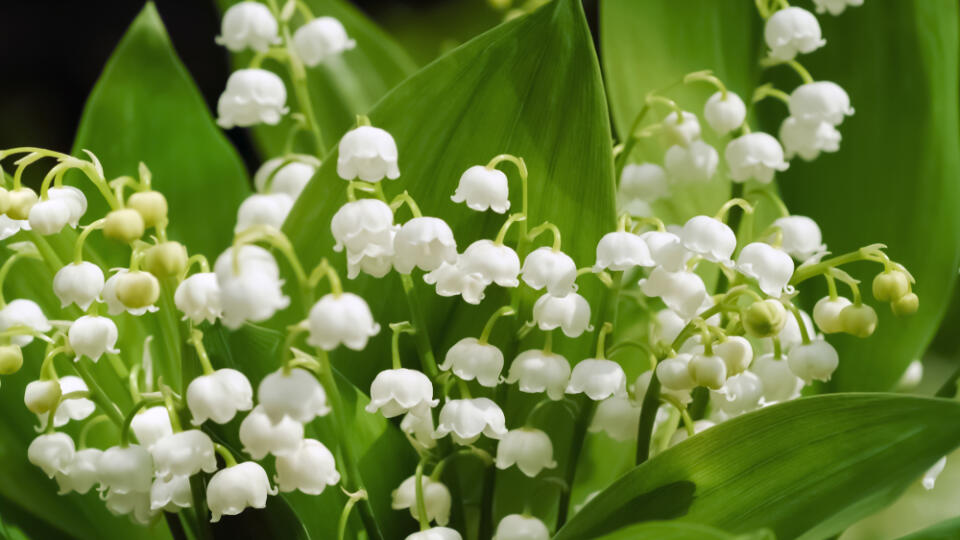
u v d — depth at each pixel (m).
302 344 0.43
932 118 0.47
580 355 0.43
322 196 0.43
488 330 0.41
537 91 0.42
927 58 0.47
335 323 0.38
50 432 0.41
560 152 0.42
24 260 0.44
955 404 0.39
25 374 0.44
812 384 0.46
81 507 0.44
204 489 0.41
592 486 0.45
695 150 0.44
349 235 0.40
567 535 0.41
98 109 0.47
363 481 0.42
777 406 0.39
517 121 0.42
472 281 0.41
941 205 0.46
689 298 0.41
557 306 0.41
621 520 0.41
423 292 0.43
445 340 0.43
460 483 0.44
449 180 0.43
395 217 0.43
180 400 0.40
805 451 0.40
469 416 0.41
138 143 0.47
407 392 0.41
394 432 0.43
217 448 0.40
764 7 0.45
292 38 0.50
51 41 1.09
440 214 0.43
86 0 1.10
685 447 0.40
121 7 1.10
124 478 0.40
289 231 0.43
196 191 0.47
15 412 0.43
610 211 0.42
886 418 0.39
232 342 0.41
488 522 0.43
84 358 0.42
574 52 0.42
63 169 0.40
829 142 0.45
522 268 0.41
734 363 0.40
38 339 0.44
